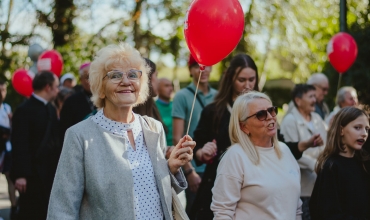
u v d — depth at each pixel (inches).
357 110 163.3
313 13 650.2
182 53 744.3
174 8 716.0
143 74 125.7
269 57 755.4
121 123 122.6
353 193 155.3
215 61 146.5
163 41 723.4
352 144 160.6
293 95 230.5
